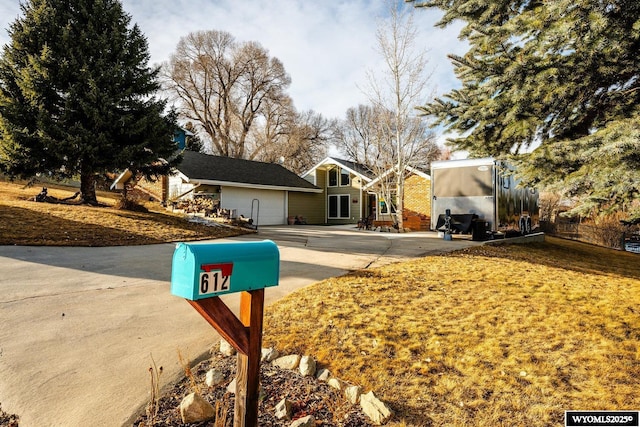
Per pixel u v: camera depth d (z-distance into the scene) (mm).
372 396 2471
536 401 2555
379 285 5160
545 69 4262
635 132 3264
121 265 6418
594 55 4043
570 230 21547
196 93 31906
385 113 15953
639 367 3025
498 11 4766
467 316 4020
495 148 5738
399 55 15211
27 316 3838
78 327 3602
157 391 2459
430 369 2930
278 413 2291
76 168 11867
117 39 12016
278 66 33438
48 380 2621
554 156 3945
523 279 5746
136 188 20031
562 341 3463
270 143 35188
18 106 10766
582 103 4801
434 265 6688
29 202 11477
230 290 1670
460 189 11547
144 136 12164
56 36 11422
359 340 3369
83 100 11242
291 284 5355
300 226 19250
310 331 3541
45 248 7402
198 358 3039
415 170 18469
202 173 17328
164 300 4539
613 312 4234
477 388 2693
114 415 2262
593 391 2686
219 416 2191
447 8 5258
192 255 1553
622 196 4078
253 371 1824
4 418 2232
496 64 4738
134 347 3205
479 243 10180
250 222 14750
